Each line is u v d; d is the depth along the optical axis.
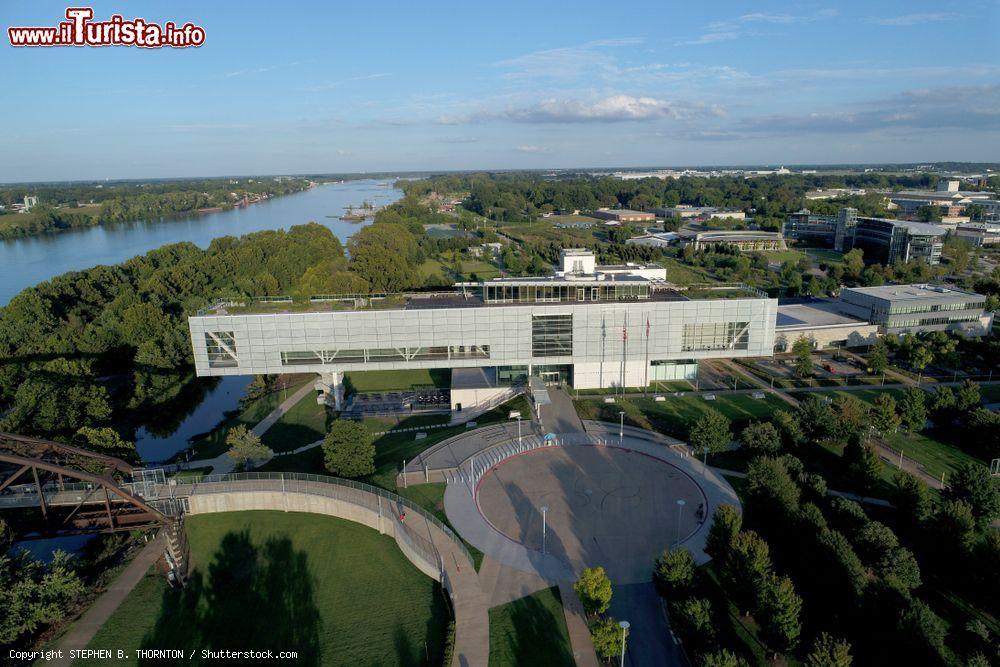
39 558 74.12
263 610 62.03
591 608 52.97
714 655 45.97
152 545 75.00
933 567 64.56
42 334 145.25
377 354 105.88
